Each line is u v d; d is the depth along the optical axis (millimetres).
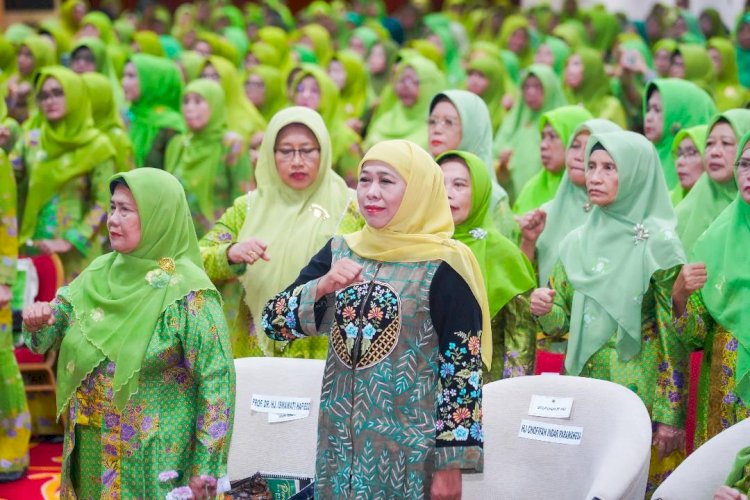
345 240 5820
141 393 6152
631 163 7703
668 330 7453
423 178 5594
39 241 11266
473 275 5570
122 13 27953
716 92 17812
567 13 25203
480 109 10852
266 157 8484
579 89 16453
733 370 7320
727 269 7391
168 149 14336
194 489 5594
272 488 6570
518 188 14070
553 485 6285
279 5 28422
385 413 5469
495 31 25281
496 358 7984
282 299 5730
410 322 5484
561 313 7859
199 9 26844
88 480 6305
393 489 5445
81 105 11672
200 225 13688
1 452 9234
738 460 5980
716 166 8922
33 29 22109
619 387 6273
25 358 10328
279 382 6844
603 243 7777
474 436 5387
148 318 6152
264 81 16047
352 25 24875
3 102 15172
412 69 14852
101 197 11555
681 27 23031
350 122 15859
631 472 5672
